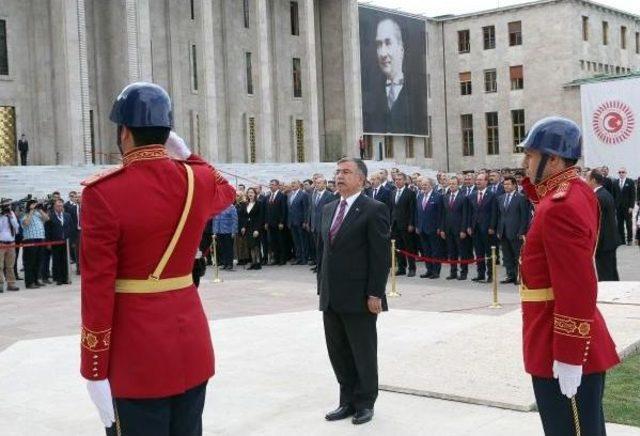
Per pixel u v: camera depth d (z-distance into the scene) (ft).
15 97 130.93
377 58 188.96
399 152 201.16
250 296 54.19
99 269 13.09
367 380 23.59
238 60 167.94
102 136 142.31
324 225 24.38
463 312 44.50
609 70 210.38
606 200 43.98
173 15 152.87
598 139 160.35
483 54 207.82
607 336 15.15
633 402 24.27
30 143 132.46
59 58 130.72
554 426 14.80
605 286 42.50
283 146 177.68
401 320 40.37
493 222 59.06
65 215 67.21
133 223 13.35
